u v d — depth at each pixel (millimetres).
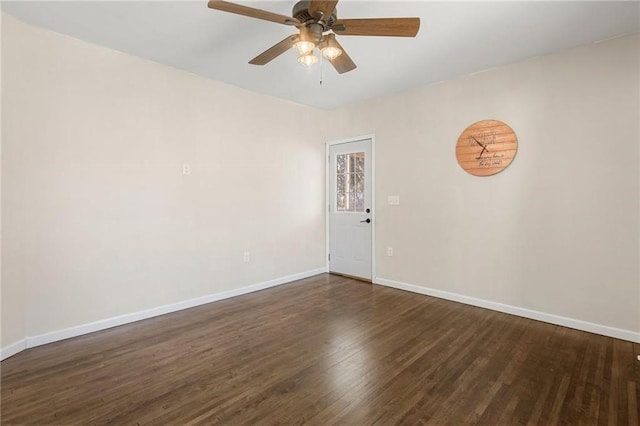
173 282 3297
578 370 2170
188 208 3393
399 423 1664
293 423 1664
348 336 2703
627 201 2605
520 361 2289
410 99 3902
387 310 3312
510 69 3141
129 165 2975
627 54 2580
